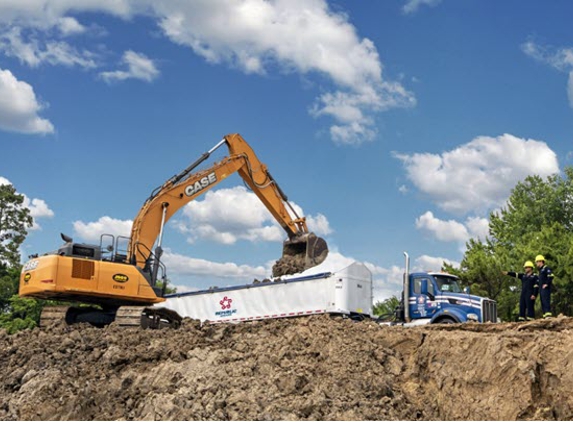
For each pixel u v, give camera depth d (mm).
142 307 19828
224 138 23734
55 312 21234
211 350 16312
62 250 19891
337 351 15391
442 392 14031
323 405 12953
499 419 12844
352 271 22078
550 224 45781
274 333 17484
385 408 13477
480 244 40250
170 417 13219
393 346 15867
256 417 12812
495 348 13773
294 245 24516
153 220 21641
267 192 24219
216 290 25375
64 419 14719
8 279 51000
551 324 14766
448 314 19078
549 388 13023
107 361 16578
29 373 16828
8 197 53188
